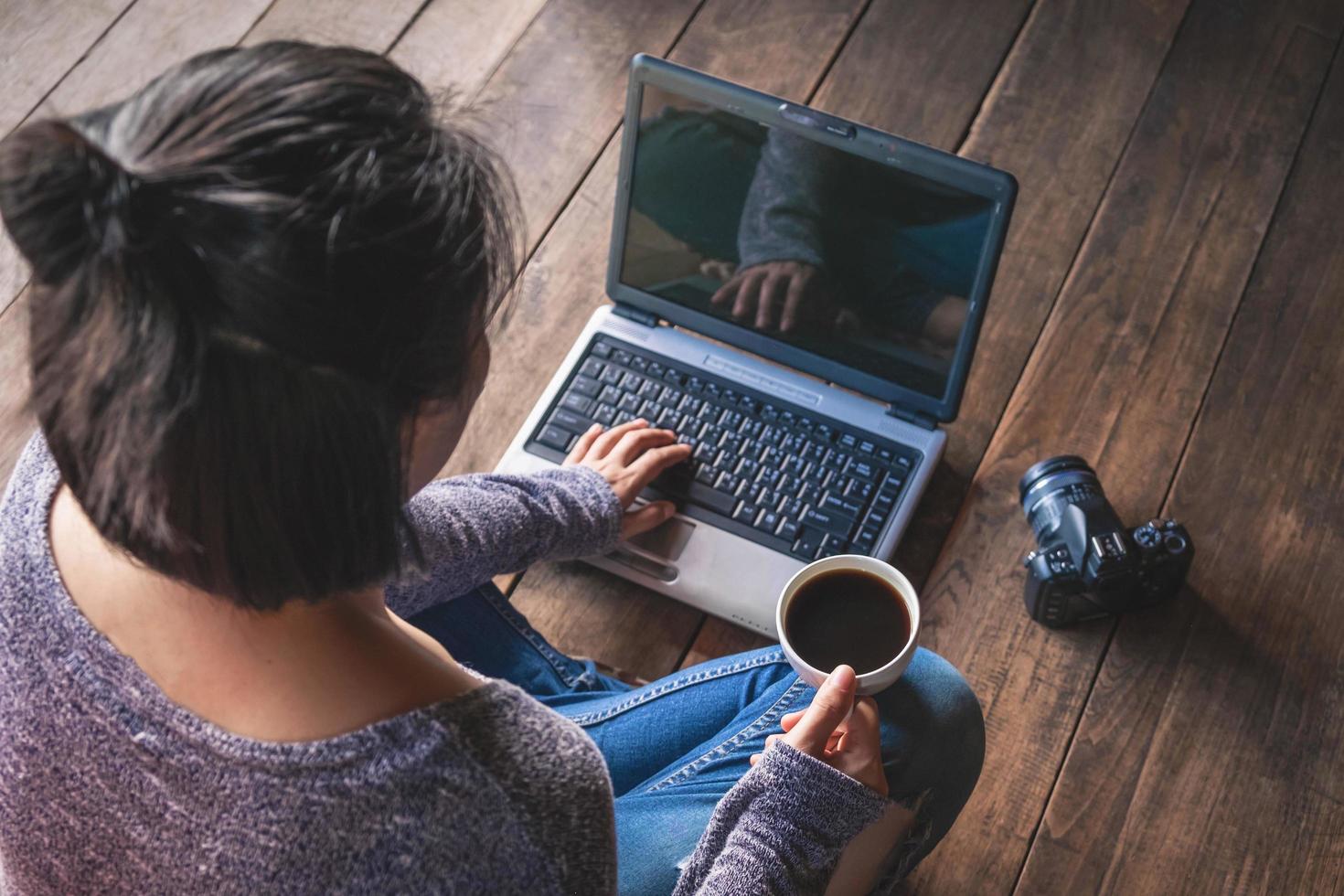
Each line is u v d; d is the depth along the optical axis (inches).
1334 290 54.7
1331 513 50.0
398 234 16.0
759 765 33.9
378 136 15.9
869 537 47.4
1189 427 51.9
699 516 48.3
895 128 59.7
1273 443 51.4
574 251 57.4
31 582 20.8
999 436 52.2
